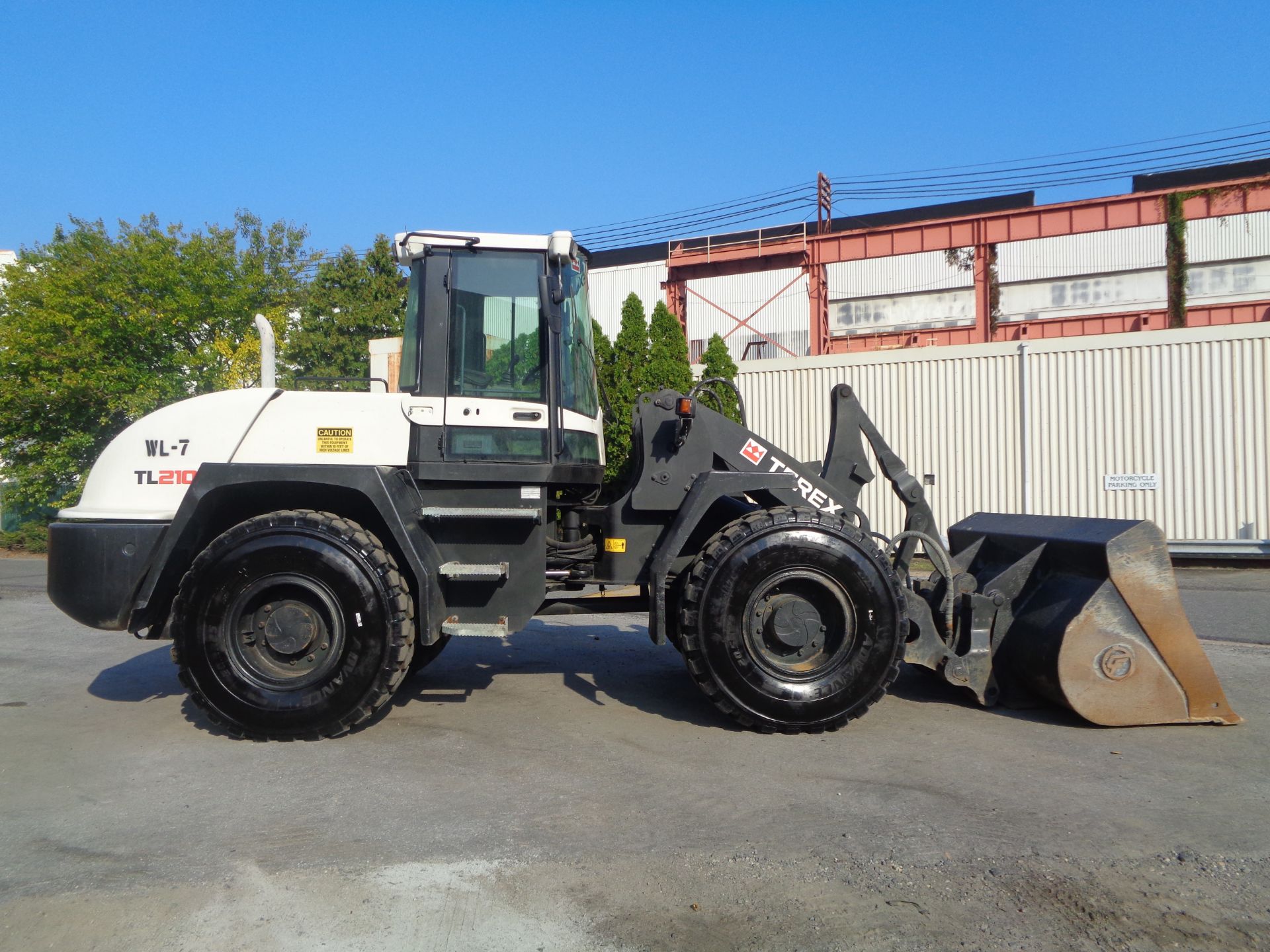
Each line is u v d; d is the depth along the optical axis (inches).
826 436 571.2
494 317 196.4
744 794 149.6
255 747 177.9
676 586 208.4
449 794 150.6
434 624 181.6
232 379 742.5
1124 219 770.2
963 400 542.0
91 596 180.7
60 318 683.4
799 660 184.1
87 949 102.0
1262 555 476.4
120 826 137.4
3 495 775.7
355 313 855.7
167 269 728.3
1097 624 184.1
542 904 112.0
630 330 569.3
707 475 193.6
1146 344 502.9
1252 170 1179.3
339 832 134.3
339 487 183.8
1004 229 810.8
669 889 115.7
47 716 203.8
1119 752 170.7
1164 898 112.7
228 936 104.7
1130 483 506.0
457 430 191.5
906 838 130.8
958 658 200.1
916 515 213.3
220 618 176.9
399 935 104.7
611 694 221.6
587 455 207.8
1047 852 125.9
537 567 193.3
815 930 105.5
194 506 178.7
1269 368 479.8
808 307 1213.1
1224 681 228.8
